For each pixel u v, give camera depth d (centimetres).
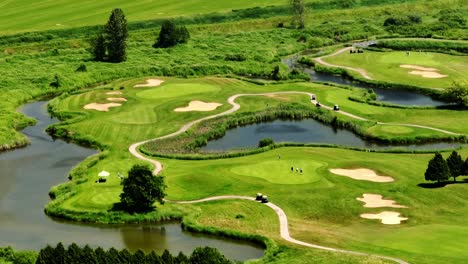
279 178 11656
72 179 11881
